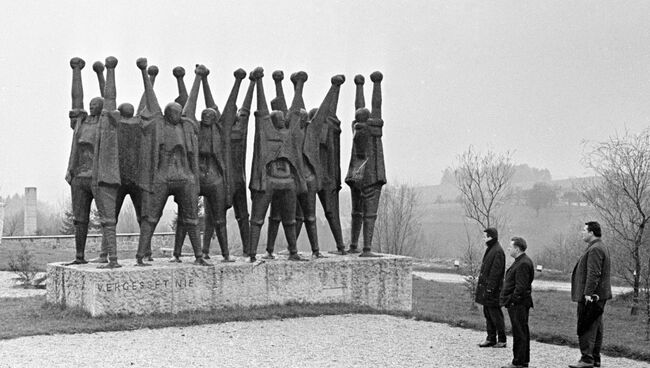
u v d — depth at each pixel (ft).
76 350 40.63
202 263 55.47
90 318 49.65
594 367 39.19
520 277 38.52
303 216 64.23
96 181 52.44
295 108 61.36
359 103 66.03
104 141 52.42
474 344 45.55
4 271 94.99
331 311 57.21
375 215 65.10
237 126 60.59
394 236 141.49
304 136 62.54
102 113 52.60
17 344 42.11
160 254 111.14
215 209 58.39
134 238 122.83
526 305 38.55
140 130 54.54
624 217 105.91
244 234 62.39
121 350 40.88
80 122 55.93
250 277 56.75
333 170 65.92
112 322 48.34
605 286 38.58
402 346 44.29
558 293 98.32
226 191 58.70
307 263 59.57
